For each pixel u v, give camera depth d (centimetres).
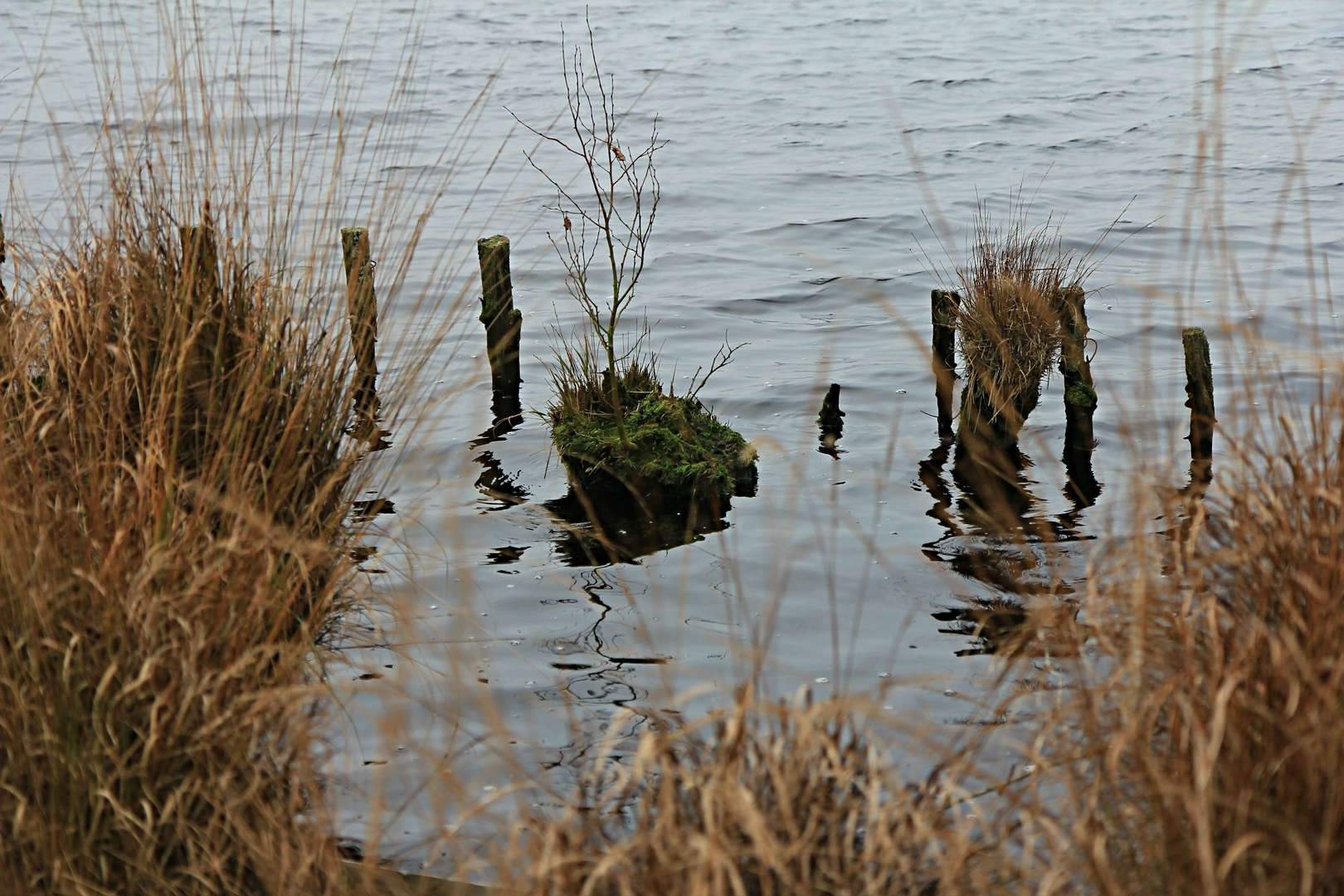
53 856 279
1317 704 239
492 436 647
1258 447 315
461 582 421
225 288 412
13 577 294
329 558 381
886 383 743
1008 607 460
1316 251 1009
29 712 287
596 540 522
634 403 624
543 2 3353
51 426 357
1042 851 289
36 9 2531
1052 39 2666
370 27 2645
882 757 285
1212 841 241
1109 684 286
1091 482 591
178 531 327
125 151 434
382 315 515
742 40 2644
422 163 1314
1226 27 2747
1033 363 634
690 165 1425
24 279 450
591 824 270
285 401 409
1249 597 287
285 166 1116
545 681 403
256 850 273
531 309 890
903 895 257
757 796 266
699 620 454
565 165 1393
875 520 548
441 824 285
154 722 279
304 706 326
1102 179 1345
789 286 957
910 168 1419
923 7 3297
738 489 586
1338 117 1698
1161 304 866
